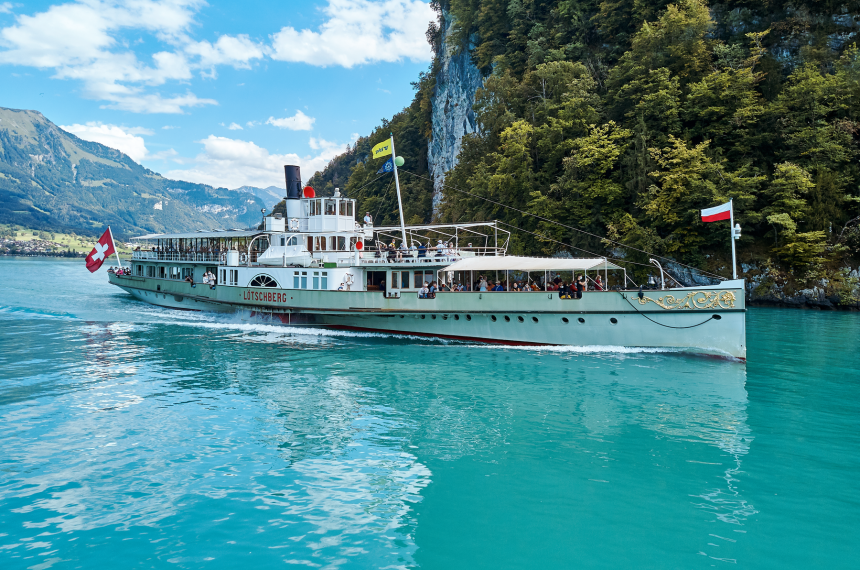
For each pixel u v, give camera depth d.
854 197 44.81
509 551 8.15
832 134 47.62
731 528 8.81
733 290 21.39
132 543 8.25
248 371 20.31
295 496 9.91
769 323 34.28
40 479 10.49
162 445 12.41
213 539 8.40
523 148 57.03
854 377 19.36
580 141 53.41
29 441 12.59
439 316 27.27
